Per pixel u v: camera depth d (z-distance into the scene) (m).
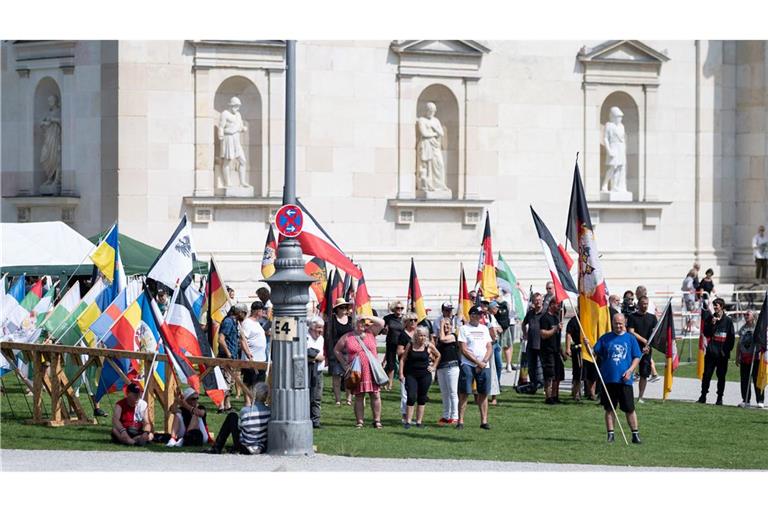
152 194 51.06
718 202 60.28
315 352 31.52
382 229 54.31
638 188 58.88
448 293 54.69
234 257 51.81
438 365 32.00
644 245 59.03
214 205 51.56
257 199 52.06
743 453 28.89
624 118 58.91
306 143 53.19
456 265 55.34
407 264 54.50
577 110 57.47
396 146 54.50
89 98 51.66
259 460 26.44
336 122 53.56
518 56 56.31
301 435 27.25
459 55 55.25
